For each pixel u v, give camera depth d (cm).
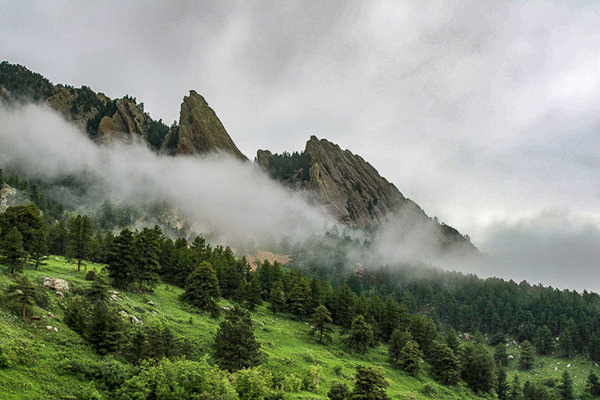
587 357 14888
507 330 18250
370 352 10406
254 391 5153
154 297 8806
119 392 4144
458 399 8756
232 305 10656
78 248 9081
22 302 5134
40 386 3797
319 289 12681
